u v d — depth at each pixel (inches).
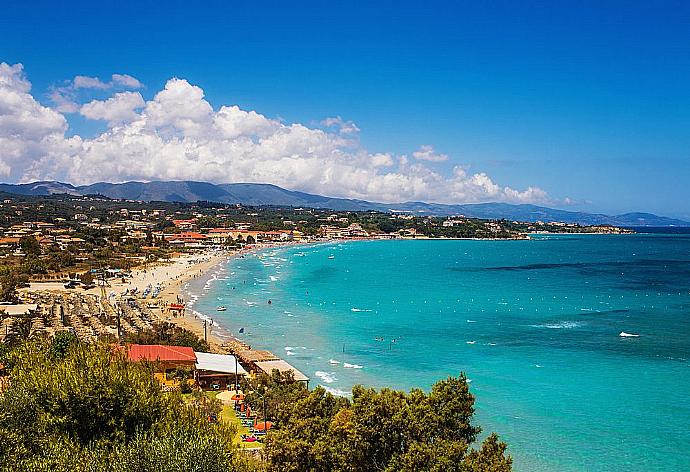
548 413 2881.4
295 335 4702.3
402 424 1409.9
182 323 5064.0
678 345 4311.0
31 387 1470.2
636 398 3102.9
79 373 1478.8
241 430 2347.4
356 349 4224.9
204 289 7396.7
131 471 1173.7
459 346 4308.6
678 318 5447.8
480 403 3024.1
